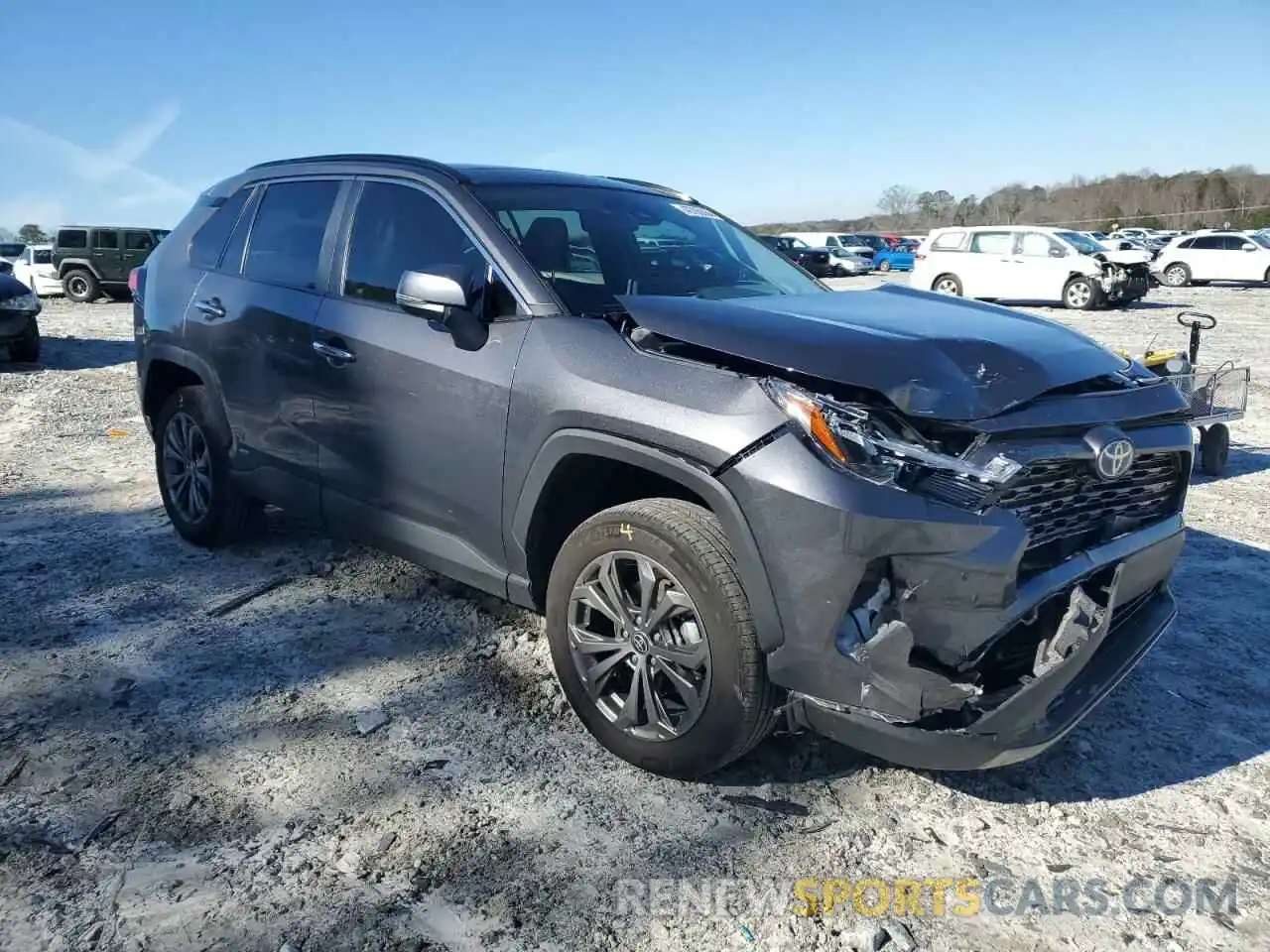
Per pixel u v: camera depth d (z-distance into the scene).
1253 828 2.70
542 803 2.71
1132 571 2.78
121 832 2.54
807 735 3.07
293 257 3.97
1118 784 2.89
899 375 2.47
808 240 39.91
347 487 3.69
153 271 4.69
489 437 3.09
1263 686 3.49
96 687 3.29
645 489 3.08
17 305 10.95
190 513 4.59
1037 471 2.51
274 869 2.42
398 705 3.22
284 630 3.76
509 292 3.18
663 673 2.78
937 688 2.45
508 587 3.20
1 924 2.21
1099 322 17.55
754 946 2.23
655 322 2.82
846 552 2.36
